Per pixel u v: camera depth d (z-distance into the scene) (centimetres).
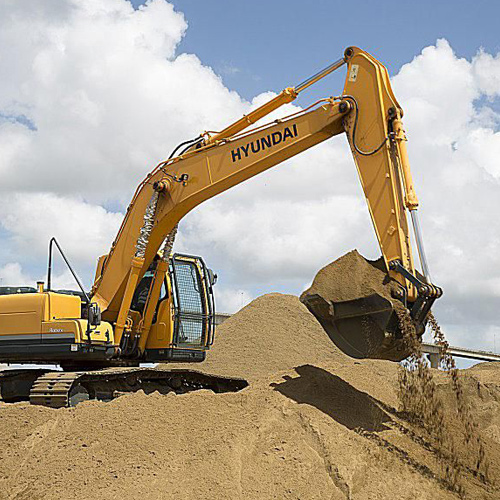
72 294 1228
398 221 940
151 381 1241
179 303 1261
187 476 780
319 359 2069
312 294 988
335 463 802
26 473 816
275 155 1088
